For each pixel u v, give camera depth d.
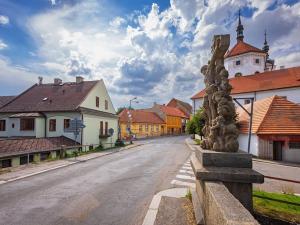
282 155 18.55
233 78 40.50
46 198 7.59
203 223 4.25
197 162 4.99
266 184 9.95
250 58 41.12
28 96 28.08
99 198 7.61
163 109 62.84
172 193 7.84
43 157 17.58
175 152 22.48
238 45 44.50
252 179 3.96
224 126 4.59
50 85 30.16
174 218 5.44
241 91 35.44
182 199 6.98
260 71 41.47
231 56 43.41
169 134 62.59
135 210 6.50
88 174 11.61
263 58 41.72
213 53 5.14
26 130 23.70
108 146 29.55
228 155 4.36
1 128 25.61
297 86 29.86
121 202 7.20
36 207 6.74
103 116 28.55
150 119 55.28
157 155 20.06
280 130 18.41
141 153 21.70
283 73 34.47
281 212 5.14
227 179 4.02
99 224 5.59
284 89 31.11
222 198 2.91
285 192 7.86
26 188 8.83
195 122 31.52
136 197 7.70
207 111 5.45
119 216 6.07
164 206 6.30
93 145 25.69
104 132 28.83
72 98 25.80
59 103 25.31
